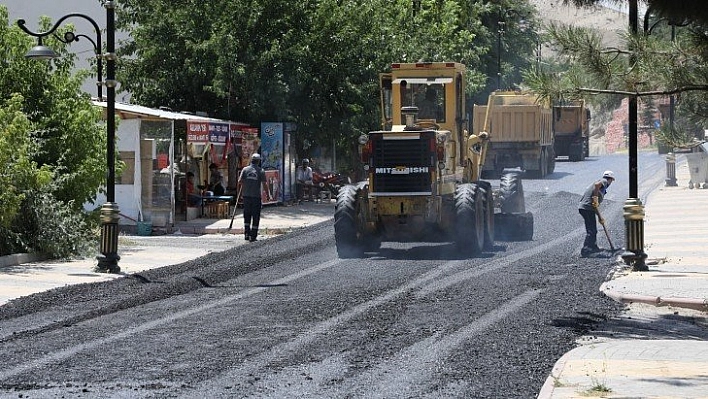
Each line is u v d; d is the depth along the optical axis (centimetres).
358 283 3106
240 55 6300
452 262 3616
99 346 2145
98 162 4294
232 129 5806
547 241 4278
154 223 4922
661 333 2364
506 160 7788
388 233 3928
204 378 1831
